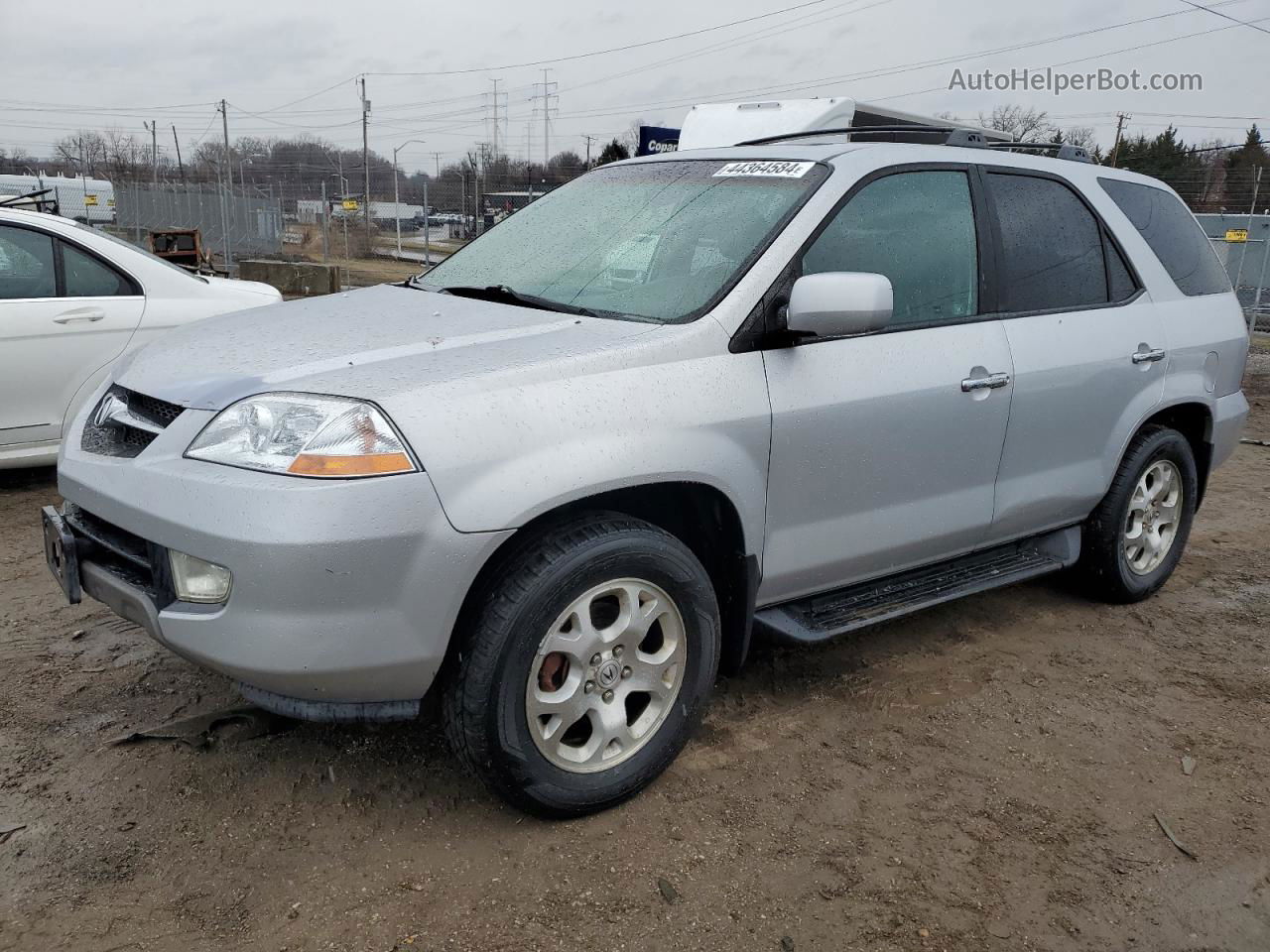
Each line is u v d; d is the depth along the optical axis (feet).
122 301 19.13
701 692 10.12
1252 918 8.76
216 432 8.54
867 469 11.12
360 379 8.63
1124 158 173.68
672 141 40.57
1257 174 161.68
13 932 7.80
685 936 8.15
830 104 25.22
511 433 8.57
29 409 18.25
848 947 8.16
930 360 11.50
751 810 9.86
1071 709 12.25
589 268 11.44
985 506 12.60
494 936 8.03
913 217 11.78
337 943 7.88
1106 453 14.03
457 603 8.43
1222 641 14.48
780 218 10.75
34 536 16.56
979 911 8.65
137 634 13.02
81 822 9.12
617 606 9.66
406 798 9.71
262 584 7.95
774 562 10.67
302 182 158.81
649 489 9.71
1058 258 13.42
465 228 125.70
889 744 11.24
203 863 8.70
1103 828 9.89
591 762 9.48
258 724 10.78
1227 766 11.12
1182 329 14.88
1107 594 15.29
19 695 11.32
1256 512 21.49
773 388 10.18
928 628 14.49
